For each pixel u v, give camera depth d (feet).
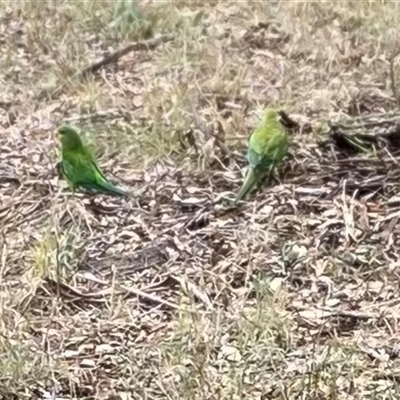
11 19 57.11
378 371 28.09
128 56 51.85
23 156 41.60
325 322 30.32
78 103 46.16
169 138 41.45
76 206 36.78
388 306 31.07
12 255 34.24
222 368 28.25
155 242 34.96
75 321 31.04
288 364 28.35
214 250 34.32
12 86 48.52
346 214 35.24
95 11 56.75
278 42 53.21
